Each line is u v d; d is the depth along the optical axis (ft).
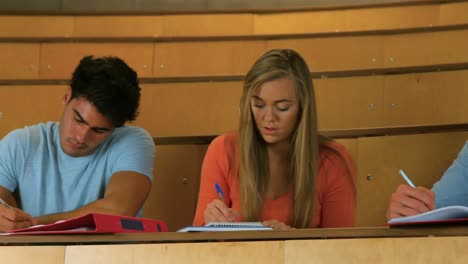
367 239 9.20
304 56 20.68
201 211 13.56
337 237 9.37
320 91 19.03
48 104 19.48
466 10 21.45
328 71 19.15
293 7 22.91
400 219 9.19
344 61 20.51
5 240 10.21
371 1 22.76
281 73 13.32
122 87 13.70
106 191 14.24
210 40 21.15
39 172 14.70
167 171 17.20
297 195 13.32
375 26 21.99
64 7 23.70
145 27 22.79
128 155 14.66
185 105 19.26
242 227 10.23
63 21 22.85
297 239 9.46
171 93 19.34
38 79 19.66
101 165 14.70
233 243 9.57
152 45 21.29
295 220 13.34
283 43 20.86
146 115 19.29
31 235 10.27
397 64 20.24
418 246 9.02
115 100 13.66
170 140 17.38
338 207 13.70
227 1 23.62
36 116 19.45
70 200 14.62
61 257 9.98
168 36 21.54
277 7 23.49
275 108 13.30
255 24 22.65
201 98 19.27
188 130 19.19
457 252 8.89
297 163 13.37
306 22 22.45
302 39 20.79
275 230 9.58
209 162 13.98
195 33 22.70
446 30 20.11
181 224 17.01
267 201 13.56
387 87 18.84
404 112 18.69
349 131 17.48
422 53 20.15
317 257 9.29
